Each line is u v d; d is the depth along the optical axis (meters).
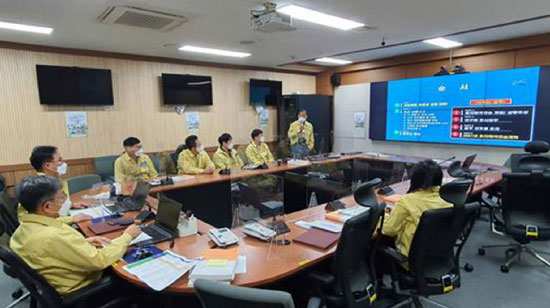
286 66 7.20
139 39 4.39
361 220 1.64
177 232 2.08
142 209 2.71
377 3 3.15
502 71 5.10
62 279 1.61
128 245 1.89
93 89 5.09
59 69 4.79
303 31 4.14
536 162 3.58
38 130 4.73
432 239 1.88
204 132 6.48
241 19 3.53
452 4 3.21
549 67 4.68
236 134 6.97
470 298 2.53
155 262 1.72
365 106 7.16
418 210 2.01
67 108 4.96
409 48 5.61
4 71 4.41
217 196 4.02
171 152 5.94
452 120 5.73
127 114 5.54
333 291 1.78
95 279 1.74
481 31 4.49
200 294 1.17
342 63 7.25
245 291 1.09
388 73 6.77
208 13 3.31
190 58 6.01
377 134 6.95
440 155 6.01
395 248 2.13
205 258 1.71
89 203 2.92
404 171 4.19
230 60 6.31
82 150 5.13
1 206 2.42
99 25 3.65
